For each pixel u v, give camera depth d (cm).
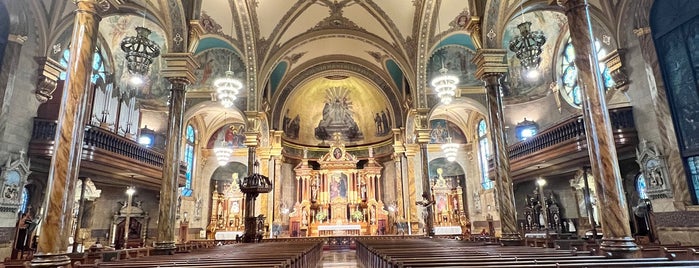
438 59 1834
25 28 1084
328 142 2838
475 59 1191
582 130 1321
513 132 1927
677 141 987
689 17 943
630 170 1466
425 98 1731
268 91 2239
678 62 985
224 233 2314
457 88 1816
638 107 1125
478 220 2452
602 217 630
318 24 1897
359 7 1762
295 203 2598
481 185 2450
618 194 619
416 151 2181
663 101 1022
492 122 1122
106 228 1948
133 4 1124
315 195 2625
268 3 1627
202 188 2516
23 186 1087
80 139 643
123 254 870
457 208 2473
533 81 1881
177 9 1109
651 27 1062
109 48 1723
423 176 1706
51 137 1151
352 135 2838
